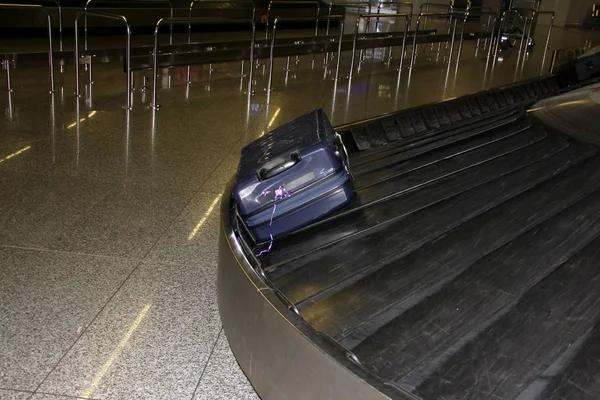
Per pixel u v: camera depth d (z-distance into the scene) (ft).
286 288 8.27
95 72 26.61
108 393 6.82
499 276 8.25
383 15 30.14
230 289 7.36
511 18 48.03
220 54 23.21
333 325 7.45
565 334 7.07
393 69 34.17
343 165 9.92
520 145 12.75
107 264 9.62
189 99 22.59
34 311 8.23
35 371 7.09
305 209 9.50
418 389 6.31
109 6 37.65
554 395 6.16
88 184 12.94
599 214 9.75
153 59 20.39
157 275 9.40
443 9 70.59
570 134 12.88
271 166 9.32
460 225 9.62
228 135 17.72
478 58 41.88
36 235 10.42
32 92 21.75
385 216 9.98
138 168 14.19
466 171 11.67
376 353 6.90
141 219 11.38
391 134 14.90
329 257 8.92
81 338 7.74
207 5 43.06
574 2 74.13
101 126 17.79
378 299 7.93
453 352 6.84
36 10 32.48
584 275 8.23
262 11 47.01
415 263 8.70
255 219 9.37
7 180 12.82
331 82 28.45
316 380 5.47
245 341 6.82
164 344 7.74
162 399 6.79
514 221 9.67
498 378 6.42
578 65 26.43
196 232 11.00
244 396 6.91
